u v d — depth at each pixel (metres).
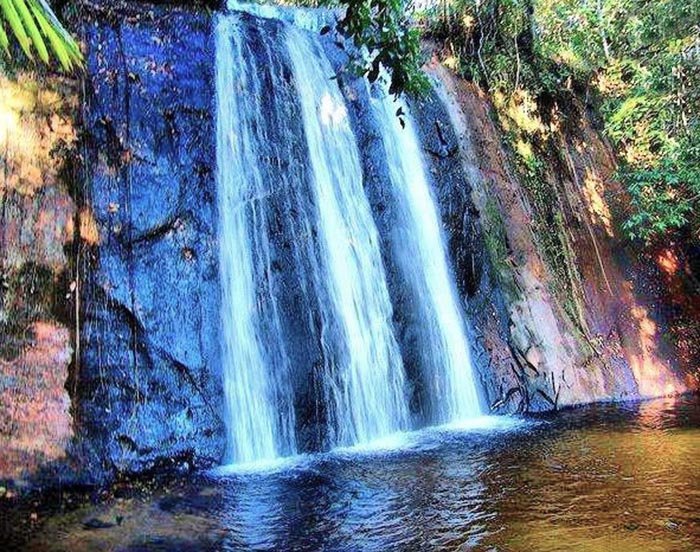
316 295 7.90
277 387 7.19
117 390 6.03
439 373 9.02
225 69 7.84
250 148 7.84
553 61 14.92
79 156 6.28
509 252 11.09
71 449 5.64
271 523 4.90
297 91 8.72
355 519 4.98
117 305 6.22
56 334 5.82
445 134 11.09
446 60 12.66
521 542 4.51
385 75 10.28
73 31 6.49
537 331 10.53
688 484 5.70
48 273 5.89
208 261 6.96
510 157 12.45
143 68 6.98
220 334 6.85
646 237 12.38
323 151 8.76
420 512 5.12
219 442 6.50
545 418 9.02
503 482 5.86
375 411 8.03
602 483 5.79
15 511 4.99
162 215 6.72
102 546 4.42
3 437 5.38
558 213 12.62
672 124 11.60
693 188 11.41
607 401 10.43
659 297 12.93
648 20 12.93
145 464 5.98
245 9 10.35
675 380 11.61
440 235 10.12
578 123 14.66
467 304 10.03
